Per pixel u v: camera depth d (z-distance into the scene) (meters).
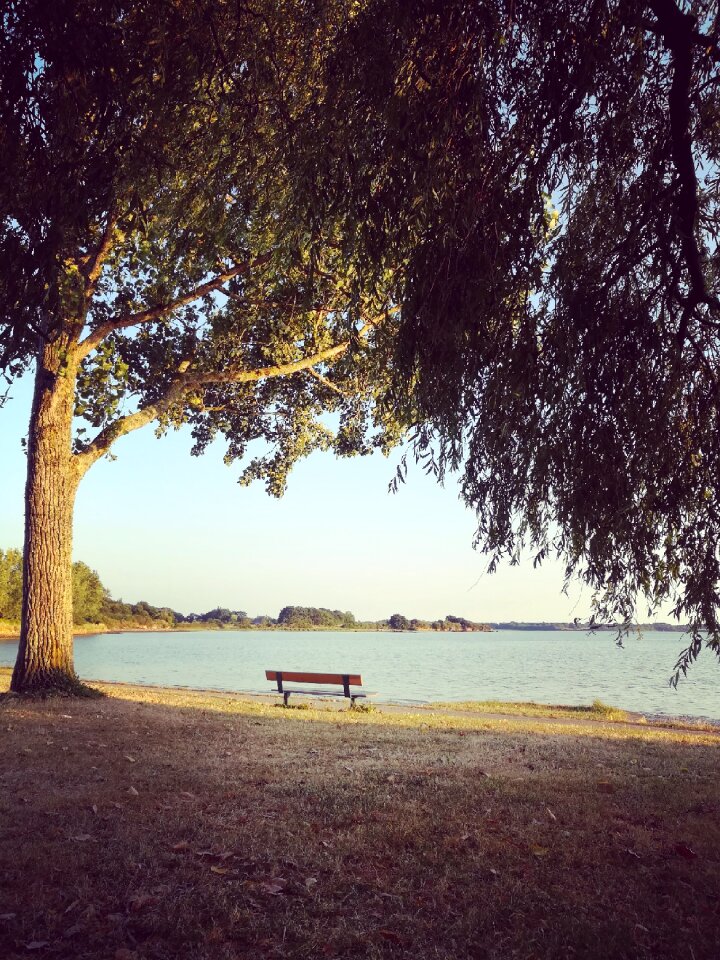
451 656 74.06
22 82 4.42
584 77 4.74
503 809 6.10
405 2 4.72
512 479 5.38
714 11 4.96
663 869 4.80
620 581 5.31
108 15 4.80
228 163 7.04
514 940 3.75
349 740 9.67
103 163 4.92
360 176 5.14
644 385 5.27
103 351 15.00
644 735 12.01
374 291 5.67
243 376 15.56
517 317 5.20
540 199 5.03
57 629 13.57
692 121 5.65
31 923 3.78
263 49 6.16
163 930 3.75
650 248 5.30
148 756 8.00
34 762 7.54
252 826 5.45
